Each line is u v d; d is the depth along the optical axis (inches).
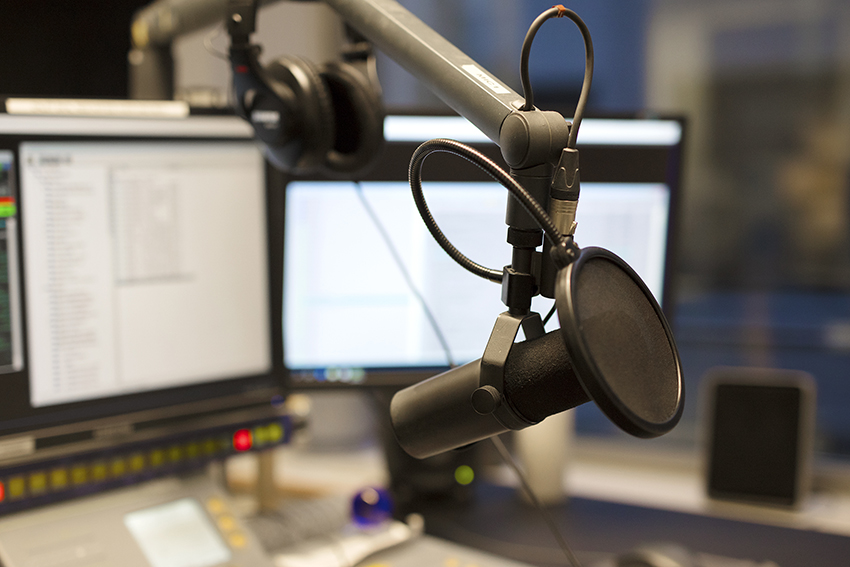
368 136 45.6
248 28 44.5
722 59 122.0
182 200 52.9
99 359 50.6
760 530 64.0
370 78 46.1
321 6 83.0
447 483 68.1
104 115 49.6
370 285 59.9
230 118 54.2
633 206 62.1
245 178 55.4
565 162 29.7
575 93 99.3
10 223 47.3
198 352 54.5
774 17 123.6
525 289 30.3
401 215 59.6
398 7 37.6
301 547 56.3
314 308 58.9
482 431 31.6
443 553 56.6
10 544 46.5
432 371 61.7
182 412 53.5
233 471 70.8
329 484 69.8
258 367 57.4
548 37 100.7
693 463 78.0
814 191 140.2
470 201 60.0
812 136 131.9
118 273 51.0
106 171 50.0
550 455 68.2
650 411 26.6
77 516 49.2
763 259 153.2
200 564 48.5
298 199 57.4
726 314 157.5
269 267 57.1
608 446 81.7
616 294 28.4
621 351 27.1
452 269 60.9
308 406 70.9
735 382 70.0
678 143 61.5
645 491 72.8
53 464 48.5
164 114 51.6
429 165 58.8
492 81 32.7
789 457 68.5
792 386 68.9
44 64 62.1
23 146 47.3
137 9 66.6
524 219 30.0
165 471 52.3
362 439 79.5
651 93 112.0
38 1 61.2
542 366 29.1
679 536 62.7
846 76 125.6
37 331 48.5
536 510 67.6
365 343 60.4
